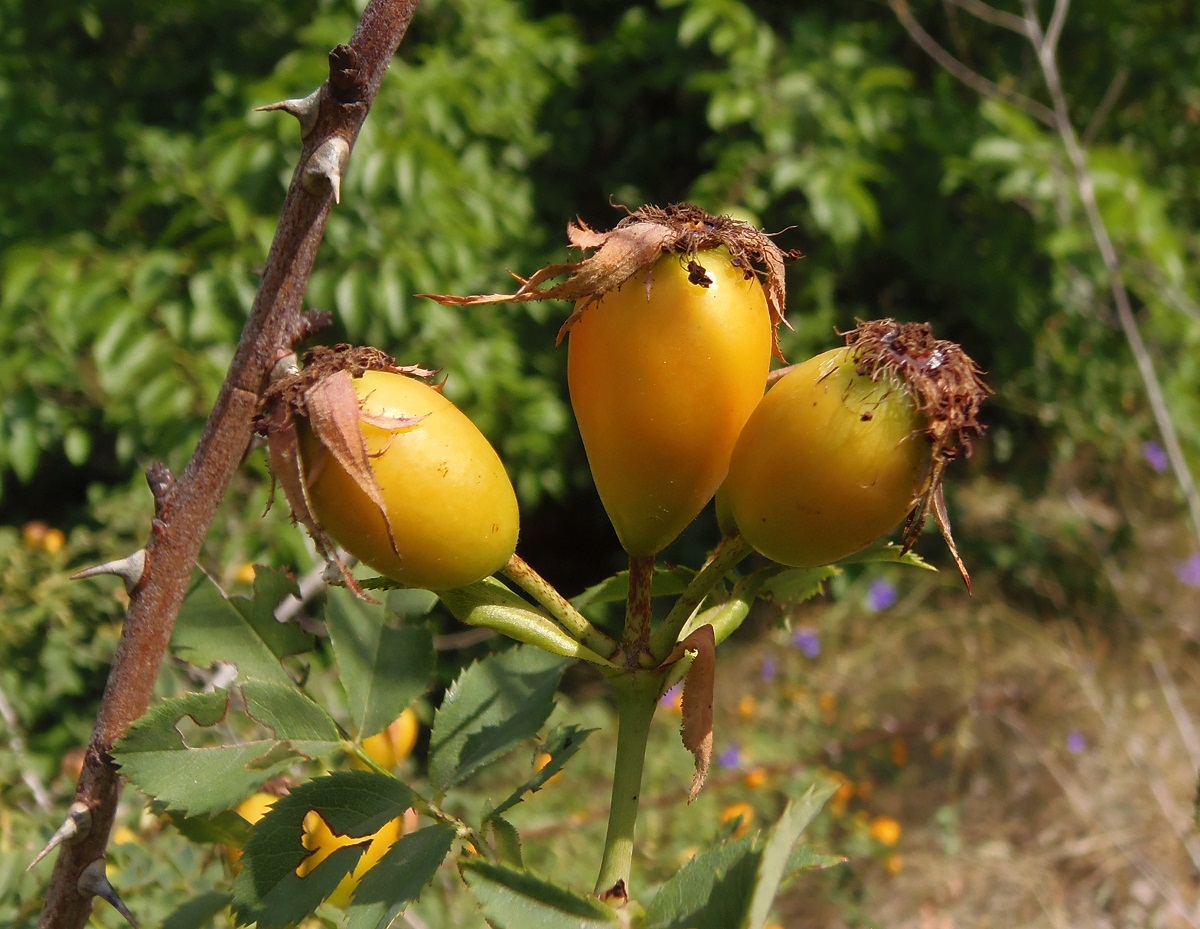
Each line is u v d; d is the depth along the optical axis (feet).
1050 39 13.73
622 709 3.25
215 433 3.19
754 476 3.22
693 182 22.21
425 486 3.10
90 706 13.37
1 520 20.63
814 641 18.79
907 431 3.15
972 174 18.01
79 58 20.10
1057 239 16.11
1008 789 16.80
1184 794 16.19
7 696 11.28
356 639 3.85
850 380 3.18
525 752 15.02
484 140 19.07
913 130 18.92
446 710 3.62
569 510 24.23
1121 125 21.35
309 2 18.25
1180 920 14.58
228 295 14.87
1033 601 21.08
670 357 3.16
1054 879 15.15
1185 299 16.67
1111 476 22.24
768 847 2.56
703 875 2.74
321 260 15.80
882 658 19.75
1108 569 20.08
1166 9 21.40
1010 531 21.79
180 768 3.29
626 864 3.13
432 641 3.86
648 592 3.31
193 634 3.85
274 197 15.80
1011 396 21.59
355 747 3.51
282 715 3.47
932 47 15.85
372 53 3.01
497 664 3.71
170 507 3.22
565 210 21.36
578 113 21.49
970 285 20.20
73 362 15.26
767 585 4.00
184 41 19.34
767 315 3.36
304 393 3.11
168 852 5.46
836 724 17.74
